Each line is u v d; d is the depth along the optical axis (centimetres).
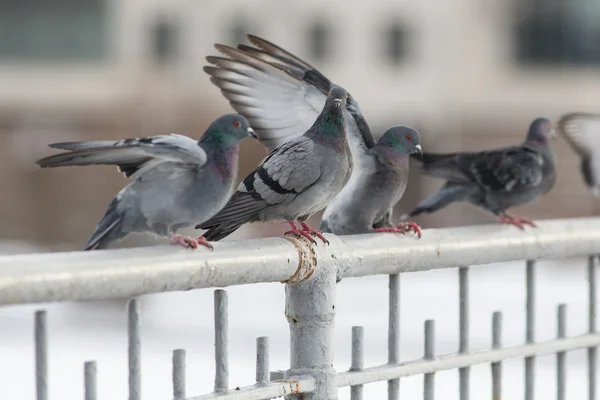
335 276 486
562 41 3747
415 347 1598
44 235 3762
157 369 1345
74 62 3859
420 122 3769
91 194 3766
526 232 589
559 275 2406
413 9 3697
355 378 493
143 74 3600
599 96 3719
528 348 580
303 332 480
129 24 3678
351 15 3678
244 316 1911
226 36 3612
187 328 1791
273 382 463
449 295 2180
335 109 625
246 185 610
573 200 3347
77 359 1438
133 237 2317
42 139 3812
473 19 3734
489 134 3781
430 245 535
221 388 442
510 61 3775
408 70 3744
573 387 1169
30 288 367
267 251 457
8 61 3894
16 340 1648
